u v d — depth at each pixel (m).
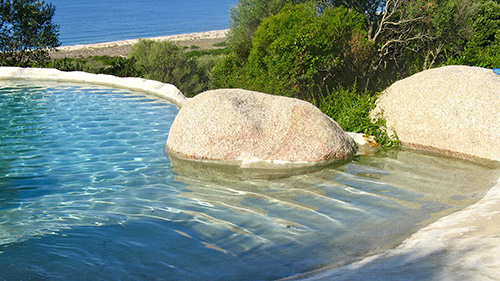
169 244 4.79
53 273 4.18
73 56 42.97
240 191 6.41
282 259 4.37
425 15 20.11
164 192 6.41
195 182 6.81
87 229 5.19
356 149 8.15
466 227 4.34
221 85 16.81
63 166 7.61
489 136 7.15
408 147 8.17
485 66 12.75
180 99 13.01
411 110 8.16
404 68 22.97
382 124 8.52
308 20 17.47
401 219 5.18
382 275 3.50
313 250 4.53
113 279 4.05
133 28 88.69
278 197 6.13
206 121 7.66
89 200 6.14
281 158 7.31
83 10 131.50
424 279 3.29
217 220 5.41
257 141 7.43
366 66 20.50
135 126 10.28
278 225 5.21
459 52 18.84
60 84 15.88
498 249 3.60
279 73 16.19
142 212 5.70
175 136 8.00
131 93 14.30
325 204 5.81
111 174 7.20
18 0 23.06
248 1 22.78
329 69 18.14
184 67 22.61
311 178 6.85
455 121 7.55
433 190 6.07
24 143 8.97
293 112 7.70
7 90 14.62
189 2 184.25
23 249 4.67
